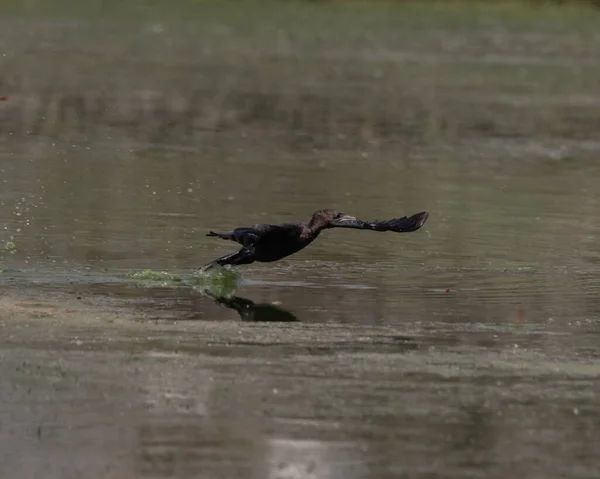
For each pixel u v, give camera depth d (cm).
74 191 3041
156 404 1555
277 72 5441
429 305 2128
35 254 2389
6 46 5781
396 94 4991
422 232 2755
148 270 2297
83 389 1598
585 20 7694
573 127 4494
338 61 5859
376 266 2422
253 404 1566
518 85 5378
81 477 1330
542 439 1491
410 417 1547
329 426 1506
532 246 2664
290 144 3956
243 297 2142
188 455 1400
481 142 4147
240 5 7650
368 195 3206
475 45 6619
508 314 2081
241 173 3434
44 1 7456
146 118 4278
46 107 4347
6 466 1354
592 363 1800
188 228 2700
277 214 2922
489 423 1538
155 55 5791
